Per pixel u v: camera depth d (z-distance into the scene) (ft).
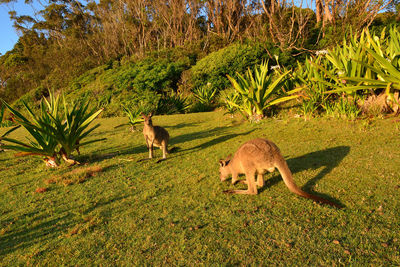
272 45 68.90
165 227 11.23
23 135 42.37
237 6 91.35
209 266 8.64
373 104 24.29
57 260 9.87
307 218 10.59
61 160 23.97
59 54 138.31
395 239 8.71
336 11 69.67
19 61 166.91
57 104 24.26
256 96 30.17
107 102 70.13
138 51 119.34
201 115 45.01
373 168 14.12
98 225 11.99
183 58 87.71
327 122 25.07
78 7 154.71
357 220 9.99
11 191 17.47
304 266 8.14
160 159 21.83
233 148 22.79
